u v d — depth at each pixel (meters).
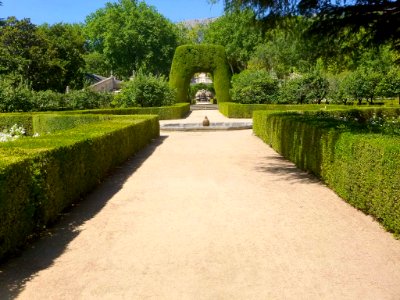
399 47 9.77
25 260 4.11
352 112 17.67
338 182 6.62
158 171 9.09
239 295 3.35
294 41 10.31
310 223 5.24
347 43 10.09
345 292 3.38
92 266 3.96
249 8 9.20
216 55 37.16
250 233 4.88
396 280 3.60
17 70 37.72
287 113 13.72
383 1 8.54
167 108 27.30
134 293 3.40
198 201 6.41
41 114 18.11
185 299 3.29
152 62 60.81
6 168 3.98
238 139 15.96
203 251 4.32
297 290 3.43
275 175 8.51
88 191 7.05
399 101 29.08
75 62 46.16
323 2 8.91
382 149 4.96
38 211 4.86
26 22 40.22
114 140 9.17
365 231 4.91
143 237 4.78
